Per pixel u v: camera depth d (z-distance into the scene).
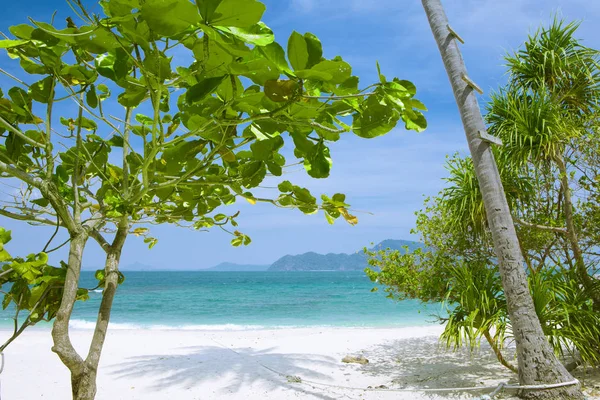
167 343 9.23
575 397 3.82
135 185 1.81
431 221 6.23
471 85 4.40
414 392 5.11
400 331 10.97
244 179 1.59
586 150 5.23
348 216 1.74
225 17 0.90
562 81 5.59
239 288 50.53
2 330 12.03
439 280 5.79
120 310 23.38
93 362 1.55
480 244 5.87
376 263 6.36
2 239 1.31
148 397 5.30
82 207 1.82
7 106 1.46
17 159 1.52
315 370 6.54
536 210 5.73
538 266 5.76
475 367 6.30
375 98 1.27
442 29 4.55
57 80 1.43
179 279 94.38
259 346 8.80
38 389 5.68
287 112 1.22
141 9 0.88
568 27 5.51
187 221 2.04
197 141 1.49
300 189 1.71
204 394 5.39
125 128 1.80
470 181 5.47
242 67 1.07
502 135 5.41
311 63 1.10
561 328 4.52
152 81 1.18
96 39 1.13
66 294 1.46
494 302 4.76
